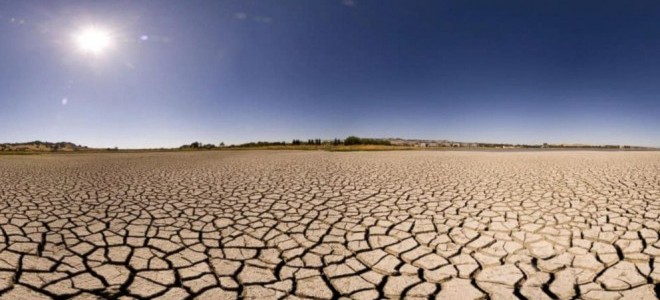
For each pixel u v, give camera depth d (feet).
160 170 32.07
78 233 12.05
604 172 27.68
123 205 16.48
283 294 7.89
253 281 8.51
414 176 26.32
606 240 10.97
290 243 11.17
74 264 9.39
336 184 22.56
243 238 11.65
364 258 9.91
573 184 21.52
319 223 13.38
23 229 12.46
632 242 10.75
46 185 22.59
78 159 50.55
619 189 19.54
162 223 13.39
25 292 7.80
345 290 8.07
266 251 10.48
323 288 8.17
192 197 18.43
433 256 9.98
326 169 32.07
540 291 7.91
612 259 9.52
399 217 14.10
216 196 18.70
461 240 11.27
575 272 8.80
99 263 9.48
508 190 19.70
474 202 16.62
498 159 43.98
